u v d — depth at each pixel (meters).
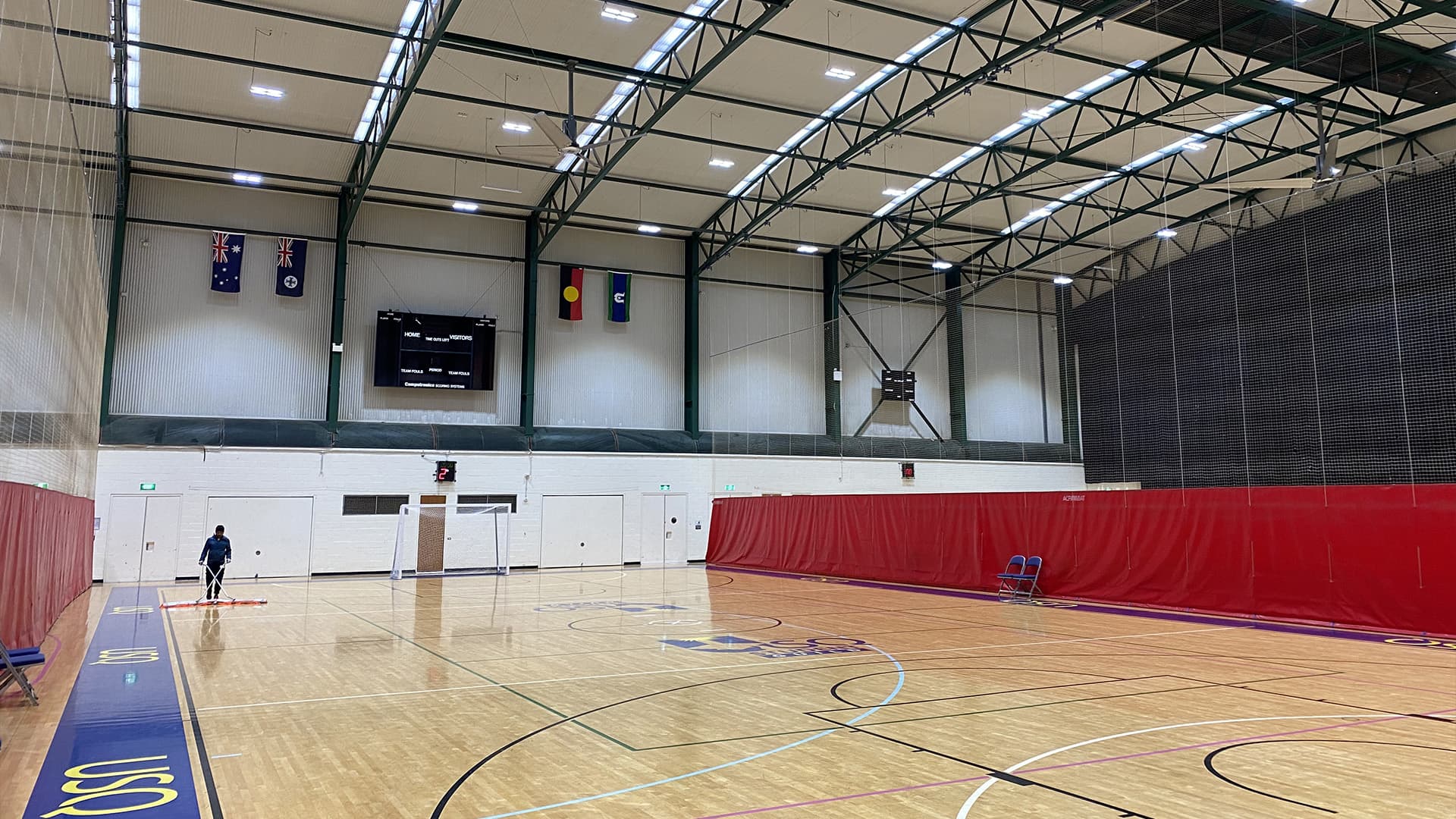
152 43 14.49
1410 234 10.82
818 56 16.14
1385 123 18.64
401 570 20.55
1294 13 14.69
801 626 11.28
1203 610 12.73
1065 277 15.80
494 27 14.65
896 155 20.17
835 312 25.73
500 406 22.72
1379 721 5.83
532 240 22.66
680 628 11.05
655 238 24.66
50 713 6.07
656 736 5.43
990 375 17.30
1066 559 14.88
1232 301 12.83
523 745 5.19
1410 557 10.55
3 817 3.85
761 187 21.50
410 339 21.56
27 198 7.28
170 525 19.25
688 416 24.53
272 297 20.72
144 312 19.64
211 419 19.88
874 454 20.23
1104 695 6.73
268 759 4.88
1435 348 10.52
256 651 9.07
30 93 7.12
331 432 20.67
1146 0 14.01
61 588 11.93
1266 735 5.43
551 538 22.58
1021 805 4.03
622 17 14.49
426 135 18.27
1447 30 15.29
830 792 4.23
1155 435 13.88
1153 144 19.98
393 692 6.86
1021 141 19.78
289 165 19.59
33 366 8.22
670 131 18.81
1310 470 11.73
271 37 14.64
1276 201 12.34
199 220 20.17
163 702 6.45
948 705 6.36
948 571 17.03
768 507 22.36
